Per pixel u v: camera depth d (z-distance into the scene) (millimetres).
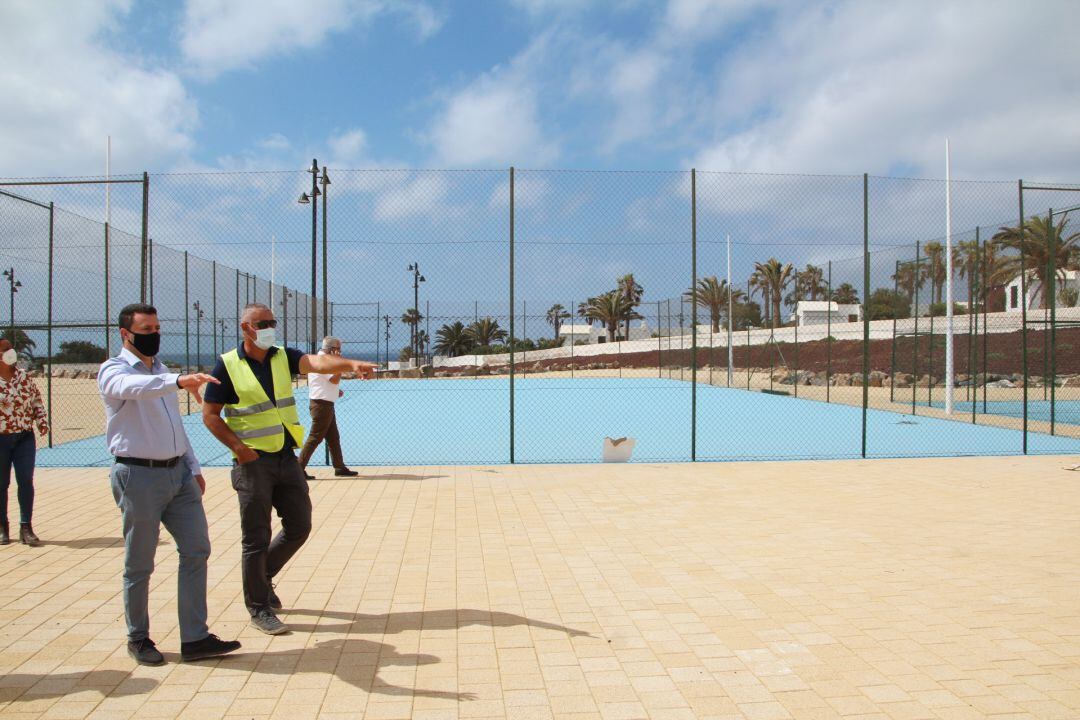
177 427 3961
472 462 10812
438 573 5391
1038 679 3674
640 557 5770
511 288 10250
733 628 4352
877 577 5262
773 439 13508
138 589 3906
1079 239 14383
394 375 38625
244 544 4344
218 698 3508
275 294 28344
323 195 10523
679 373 34062
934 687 3596
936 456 10734
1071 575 5293
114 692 3568
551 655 3984
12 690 3588
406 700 3486
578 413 19188
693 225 10469
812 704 3436
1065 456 10695
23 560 5766
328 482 8781
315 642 4164
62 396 23344
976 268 16297
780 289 27500
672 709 3398
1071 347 25438
